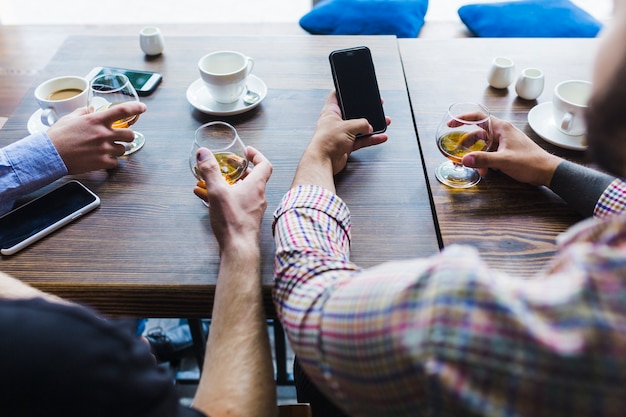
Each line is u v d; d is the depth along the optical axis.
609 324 0.35
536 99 1.16
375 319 0.43
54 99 1.07
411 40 1.39
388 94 1.17
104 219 0.89
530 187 0.94
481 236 0.85
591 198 0.85
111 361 0.43
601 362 0.35
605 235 0.41
